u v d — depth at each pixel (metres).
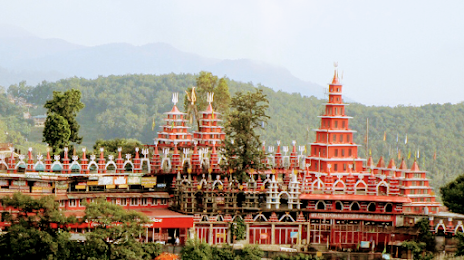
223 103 174.25
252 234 126.31
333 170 137.00
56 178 119.00
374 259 120.38
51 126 136.12
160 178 133.00
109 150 156.50
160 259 110.31
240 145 132.88
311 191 129.50
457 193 135.38
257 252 114.62
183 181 127.62
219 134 146.50
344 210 127.69
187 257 109.56
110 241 111.19
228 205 126.75
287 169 140.38
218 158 138.62
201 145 143.12
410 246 122.50
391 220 127.12
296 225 127.81
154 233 121.06
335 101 141.00
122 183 126.25
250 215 126.25
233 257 113.00
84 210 117.38
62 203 120.12
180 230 122.00
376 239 127.44
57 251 103.69
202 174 132.00
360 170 139.50
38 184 119.19
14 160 119.56
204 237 124.19
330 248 126.81
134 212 111.12
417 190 130.75
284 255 117.06
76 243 106.75
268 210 126.44
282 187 130.75
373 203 129.88
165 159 132.62
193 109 173.62
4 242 103.81
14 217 111.94
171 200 131.00
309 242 127.56
